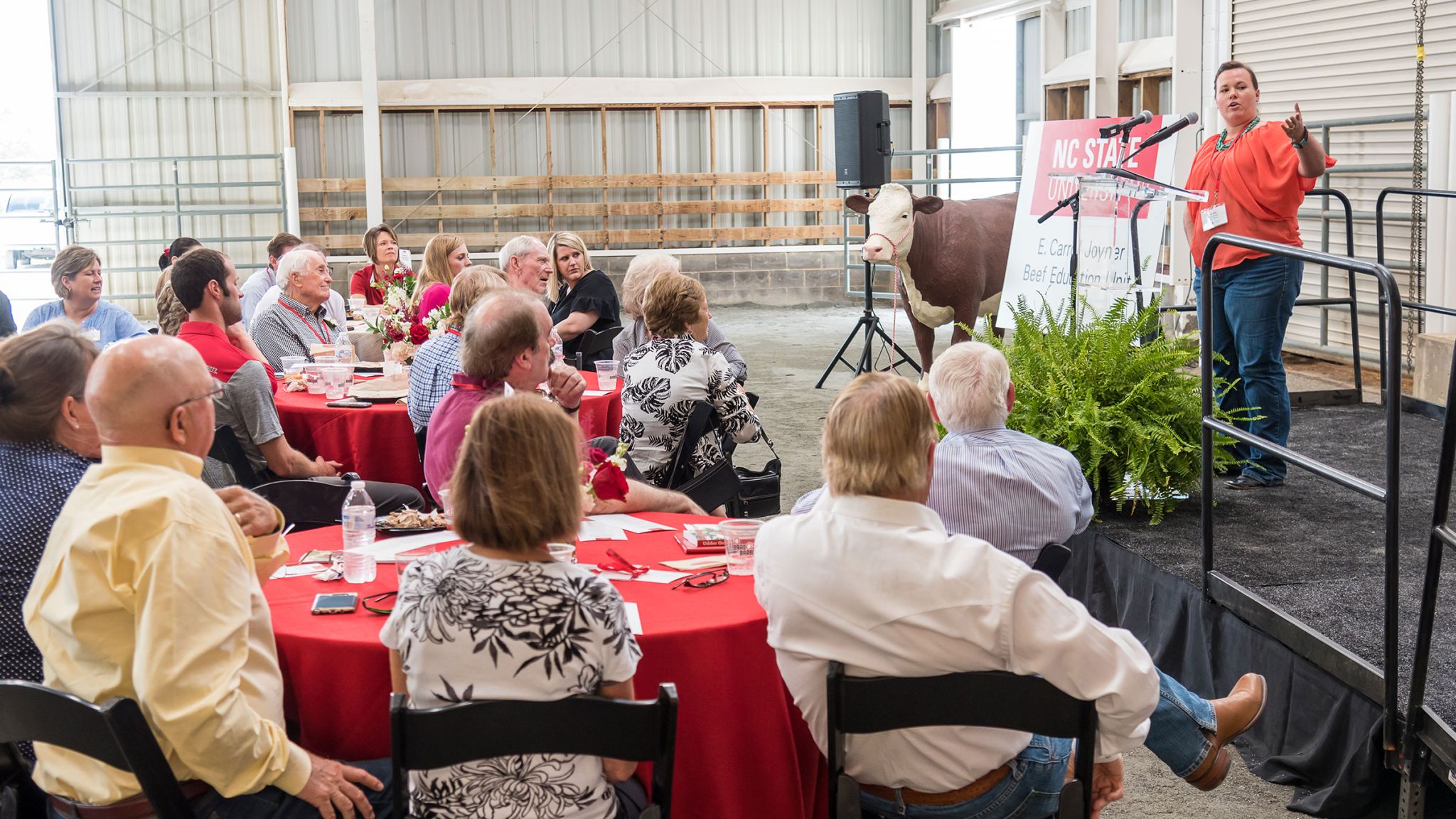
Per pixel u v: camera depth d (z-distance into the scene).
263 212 14.34
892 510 2.14
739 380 5.50
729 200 15.40
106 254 14.34
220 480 4.45
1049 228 7.35
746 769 2.42
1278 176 4.54
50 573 2.02
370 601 2.47
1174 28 9.52
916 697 2.01
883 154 9.37
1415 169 6.62
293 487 3.37
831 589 2.12
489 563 1.96
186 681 1.90
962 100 14.28
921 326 8.54
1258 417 4.42
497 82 14.71
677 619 2.37
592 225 15.22
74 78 13.97
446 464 3.37
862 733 2.05
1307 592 3.46
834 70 15.40
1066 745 2.28
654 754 1.89
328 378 4.91
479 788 1.94
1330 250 8.39
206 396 2.09
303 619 2.38
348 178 14.59
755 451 7.11
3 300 5.61
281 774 2.01
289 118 14.20
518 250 6.04
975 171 14.21
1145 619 3.83
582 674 1.96
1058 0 12.63
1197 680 3.57
